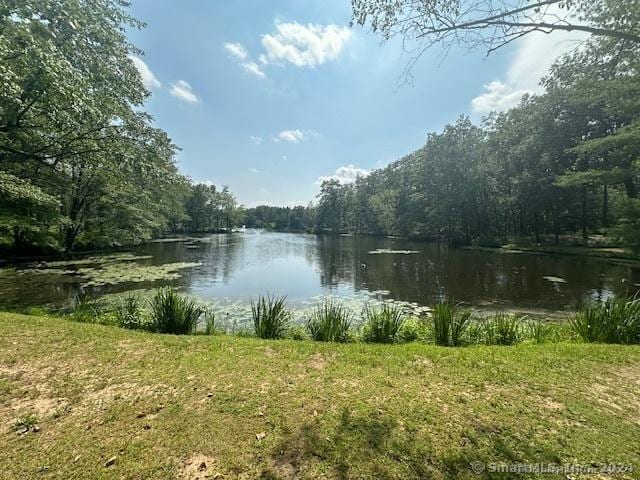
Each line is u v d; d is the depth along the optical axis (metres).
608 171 16.83
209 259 20.36
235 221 74.69
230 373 3.36
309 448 2.19
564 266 16.91
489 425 2.45
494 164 31.59
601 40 4.55
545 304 9.69
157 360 3.69
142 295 9.89
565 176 19.42
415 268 16.83
